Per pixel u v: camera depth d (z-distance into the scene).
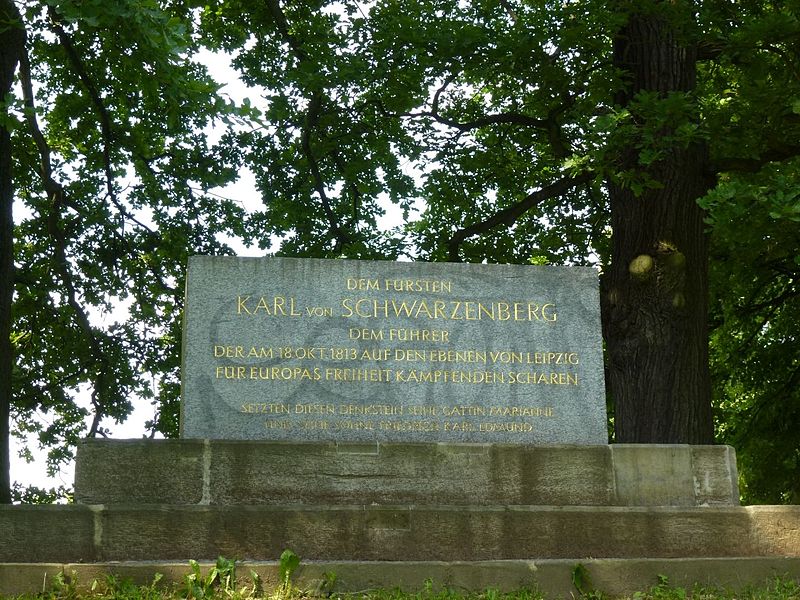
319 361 10.64
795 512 10.12
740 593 9.23
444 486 10.02
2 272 15.53
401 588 8.91
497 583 9.08
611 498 10.22
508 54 17.08
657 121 14.41
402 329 10.84
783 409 21.78
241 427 10.40
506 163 21.44
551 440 10.84
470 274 11.10
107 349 21.09
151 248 21.41
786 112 15.21
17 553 8.91
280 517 9.34
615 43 16.72
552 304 11.16
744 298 22.61
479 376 10.86
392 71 18.20
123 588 8.47
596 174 15.62
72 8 12.59
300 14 21.42
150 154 21.47
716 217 13.21
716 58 16.70
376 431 10.57
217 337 10.55
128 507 9.17
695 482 10.38
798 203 12.71
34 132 19.52
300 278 10.80
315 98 19.53
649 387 14.45
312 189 21.59
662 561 9.38
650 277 14.77
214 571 8.72
